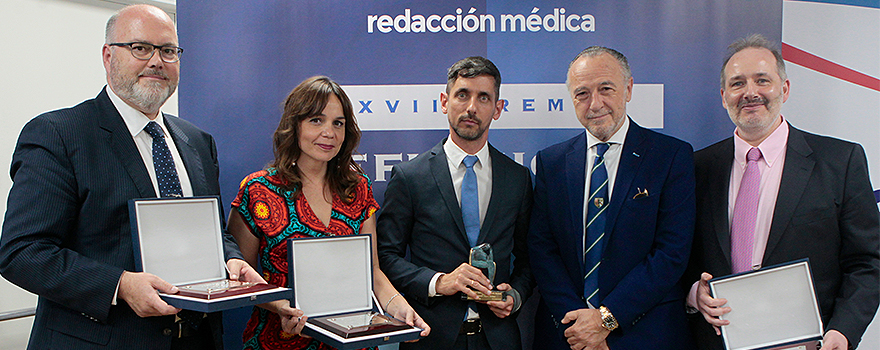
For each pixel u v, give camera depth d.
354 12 2.58
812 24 2.58
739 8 2.58
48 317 1.63
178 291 1.49
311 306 1.80
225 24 2.55
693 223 2.14
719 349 2.19
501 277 2.15
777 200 2.20
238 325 2.55
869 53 2.60
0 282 2.36
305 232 1.90
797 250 2.16
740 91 2.26
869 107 2.61
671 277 2.06
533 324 2.58
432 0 2.58
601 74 2.16
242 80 2.57
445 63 2.59
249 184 1.95
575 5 2.59
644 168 2.16
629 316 2.03
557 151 2.35
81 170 1.60
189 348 1.74
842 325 2.01
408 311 1.89
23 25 2.37
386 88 2.59
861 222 2.14
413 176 2.21
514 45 2.59
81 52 2.57
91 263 1.53
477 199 2.19
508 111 2.61
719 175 2.31
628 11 2.59
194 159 1.92
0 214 2.30
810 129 2.60
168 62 1.75
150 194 1.70
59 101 2.50
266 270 1.92
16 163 1.60
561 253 2.24
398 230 2.21
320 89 1.93
